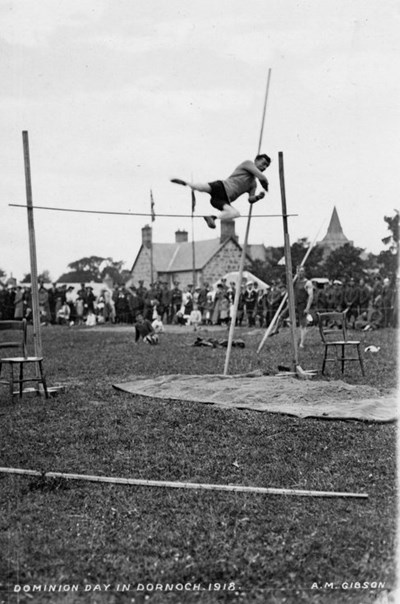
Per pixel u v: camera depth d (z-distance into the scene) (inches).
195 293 1520.7
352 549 211.0
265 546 214.5
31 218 449.7
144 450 315.6
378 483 267.9
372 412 370.6
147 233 2645.2
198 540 219.9
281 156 506.0
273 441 324.5
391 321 1048.8
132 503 250.4
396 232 1544.0
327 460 297.6
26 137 444.1
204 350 766.5
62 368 612.7
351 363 600.1
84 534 225.1
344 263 1870.1
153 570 201.8
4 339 1015.6
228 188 430.0
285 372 527.5
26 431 350.9
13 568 202.8
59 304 1521.9
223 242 2463.1
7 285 1461.6
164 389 456.8
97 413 386.6
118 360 676.1
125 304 1576.0
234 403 403.9
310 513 239.9
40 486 267.3
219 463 295.9
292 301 523.2
